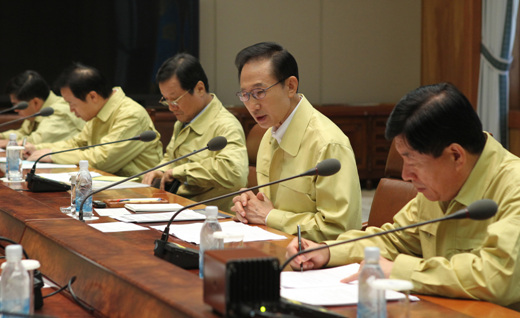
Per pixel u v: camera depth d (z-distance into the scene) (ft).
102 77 17.07
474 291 6.36
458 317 5.71
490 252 6.45
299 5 32.48
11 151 13.78
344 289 6.34
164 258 7.34
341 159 9.71
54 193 12.21
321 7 32.76
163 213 10.47
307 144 9.98
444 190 7.00
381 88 33.55
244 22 31.91
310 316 4.76
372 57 33.37
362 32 33.22
